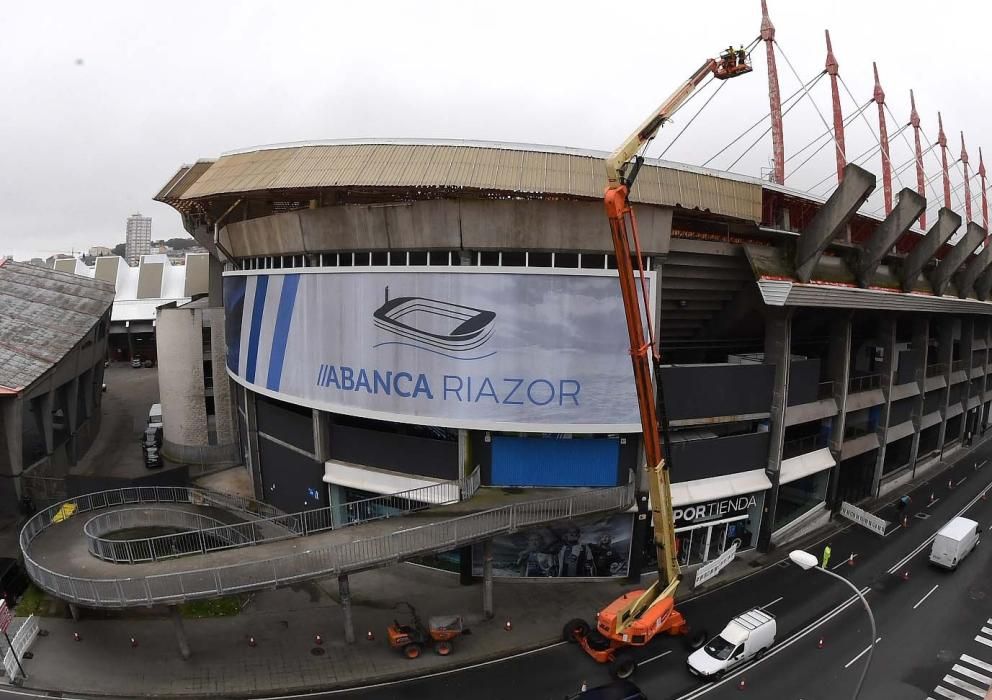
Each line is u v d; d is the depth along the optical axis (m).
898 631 26.86
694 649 25.02
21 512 37.09
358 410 29.52
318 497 32.19
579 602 28.27
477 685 22.75
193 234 46.41
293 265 31.14
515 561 29.89
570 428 27.75
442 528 24.67
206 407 51.62
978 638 26.42
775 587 30.44
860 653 25.22
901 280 40.34
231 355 38.38
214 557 24.20
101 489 37.47
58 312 47.88
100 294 52.41
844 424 38.53
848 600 29.44
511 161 27.03
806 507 37.94
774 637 25.67
